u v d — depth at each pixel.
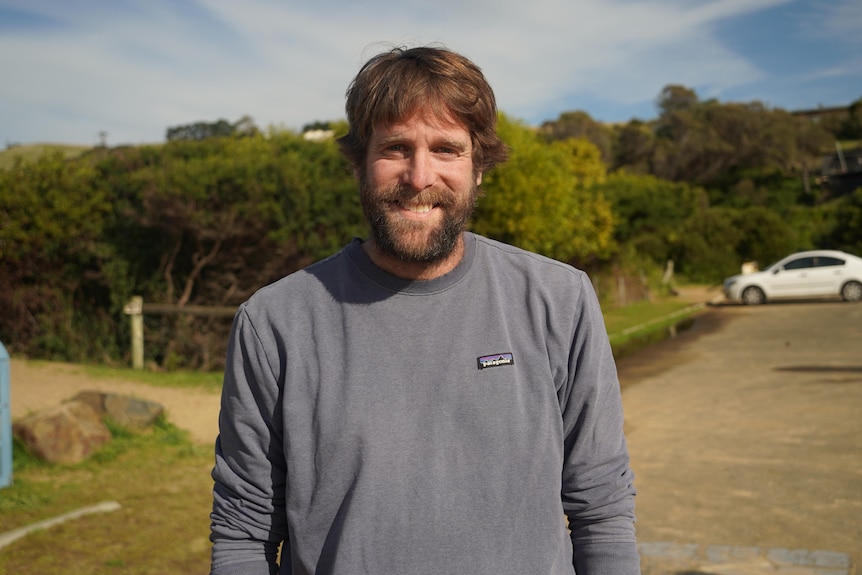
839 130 81.81
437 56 1.68
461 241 1.71
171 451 6.51
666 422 7.83
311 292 1.69
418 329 1.62
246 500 1.70
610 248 23.00
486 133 1.71
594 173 43.41
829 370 10.53
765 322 17.77
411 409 1.57
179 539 4.48
